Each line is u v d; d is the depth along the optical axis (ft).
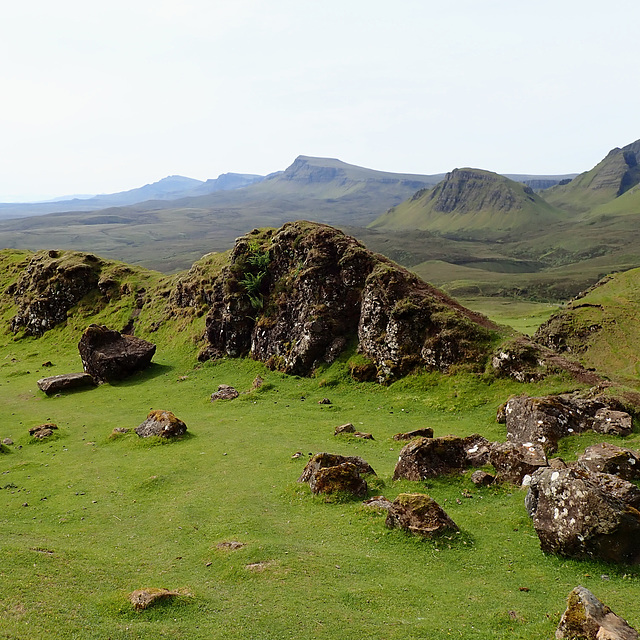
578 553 61.77
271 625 49.88
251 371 217.15
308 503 85.76
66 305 309.42
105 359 216.74
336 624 49.65
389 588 56.49
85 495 100.63
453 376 166.20
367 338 193.57
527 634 46.75
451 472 92.32
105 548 74.08
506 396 148.36
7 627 47.73
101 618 51.39
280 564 62.69
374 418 152.15
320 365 200.95
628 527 59.77
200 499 93.56
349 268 207.82
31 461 126.41
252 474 106.11
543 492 68.54
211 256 286.87
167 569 65.67
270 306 226.17
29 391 210.59
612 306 288.71
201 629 49.52
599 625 42.91
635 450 89.66
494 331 172.96
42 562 64.34
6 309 330.34
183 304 277.85
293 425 147.13
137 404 185.37
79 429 156.25
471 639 46.78
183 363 236.84
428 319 181.78
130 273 324.39
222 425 150.00
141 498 97.76
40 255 350.84
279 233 236.43
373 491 89.04
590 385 138.51
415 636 47.44
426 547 66.08
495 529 72.08
